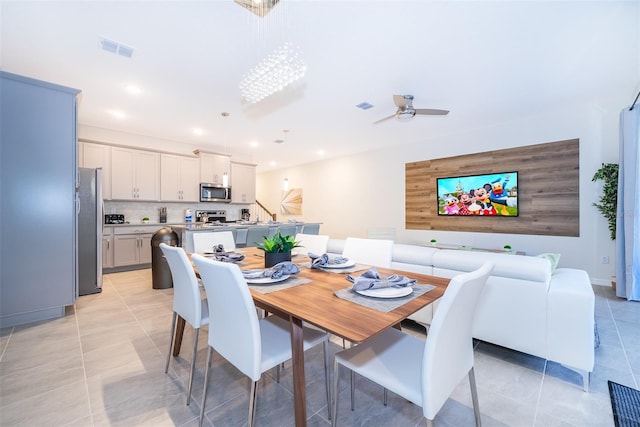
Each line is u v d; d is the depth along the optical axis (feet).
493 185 15.40
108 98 11.59
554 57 8.59
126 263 15.89
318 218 25.31
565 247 13.24
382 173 20.59
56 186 8.77
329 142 18.92
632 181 10.21
